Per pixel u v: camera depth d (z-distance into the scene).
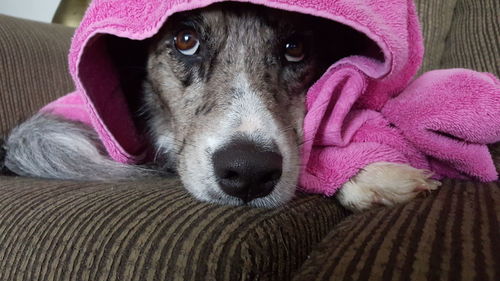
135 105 0.39
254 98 0.29
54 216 0.22
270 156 0.26
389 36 0.27
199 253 0.19
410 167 0.30
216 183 0.27
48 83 0.55
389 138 0.31
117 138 0.34
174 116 0.34
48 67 0.55
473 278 0.16
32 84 0.54
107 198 0.24
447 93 0.29
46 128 0.37
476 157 0.29
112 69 0.35
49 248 0.21
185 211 0.22
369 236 0.20
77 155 0.35
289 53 0.33
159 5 0.27
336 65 0.30
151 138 0.39
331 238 0.22
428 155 0.31
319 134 0.30
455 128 0.29
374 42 0.29
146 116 0.39
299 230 0.23
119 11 0.29
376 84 0.30
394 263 0.17
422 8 0.48
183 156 0.30
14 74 0.52
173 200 0.24
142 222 0.21
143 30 0.28
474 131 0.28
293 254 0.21
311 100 0.31
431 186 0.29
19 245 0.21
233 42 0.32
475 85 0.29
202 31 0.32
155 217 0.21
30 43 0.55
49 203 0.24
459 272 0.16
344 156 0.29
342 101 0.29
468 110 0.28
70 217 0.22
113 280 0.19
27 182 0.30
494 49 0.42
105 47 0.34
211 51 0.32
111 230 0.21
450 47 0.47
